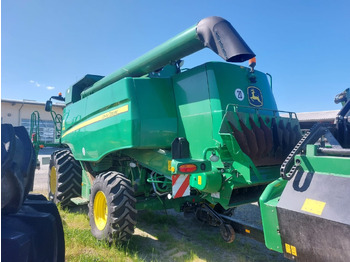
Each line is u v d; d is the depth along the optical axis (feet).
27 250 4.72
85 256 10.03
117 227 11.03
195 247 11.84
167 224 14.99
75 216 15.71
